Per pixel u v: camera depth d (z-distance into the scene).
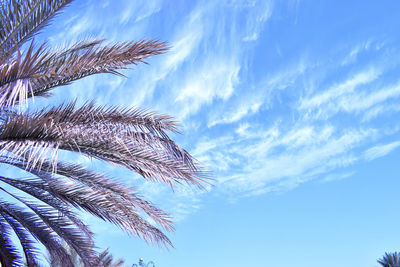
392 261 26.55
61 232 8.58
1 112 5.73
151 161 7.21
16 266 9.12
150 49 6.00
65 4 6.25
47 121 5.77
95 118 6.55
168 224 8.20
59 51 6.94
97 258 8.94
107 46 5.91
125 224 8.05
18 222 9.00
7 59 5.56
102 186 7.85
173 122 7.51
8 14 6.02
